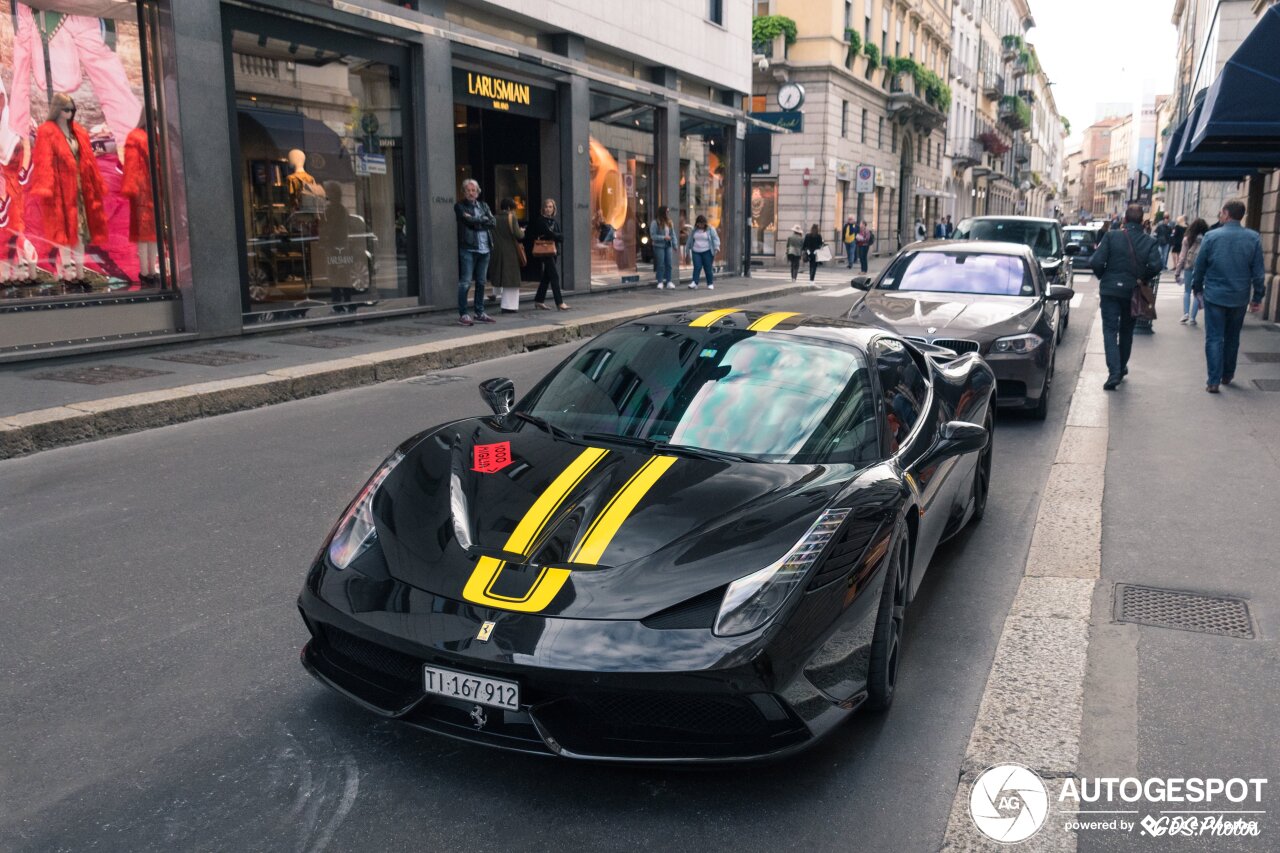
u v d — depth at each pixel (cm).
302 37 1179
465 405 855
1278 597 443
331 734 313
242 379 854
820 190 3512
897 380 420
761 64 3266
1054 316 958
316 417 800
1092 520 548
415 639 274
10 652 369
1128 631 405
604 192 1886
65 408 715
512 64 1552
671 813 275
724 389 384
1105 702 346
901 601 351
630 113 1956
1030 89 8962
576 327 1325
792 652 272
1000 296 891
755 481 327
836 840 265
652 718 272
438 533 308
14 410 709
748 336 418
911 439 395
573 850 258
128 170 1001
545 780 290
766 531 296
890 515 324
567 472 335
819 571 287
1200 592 449
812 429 362
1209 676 366
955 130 5712
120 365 919
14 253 909
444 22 1384
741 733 274
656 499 315
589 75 1747
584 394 398
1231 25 2019
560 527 303
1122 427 790
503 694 265
